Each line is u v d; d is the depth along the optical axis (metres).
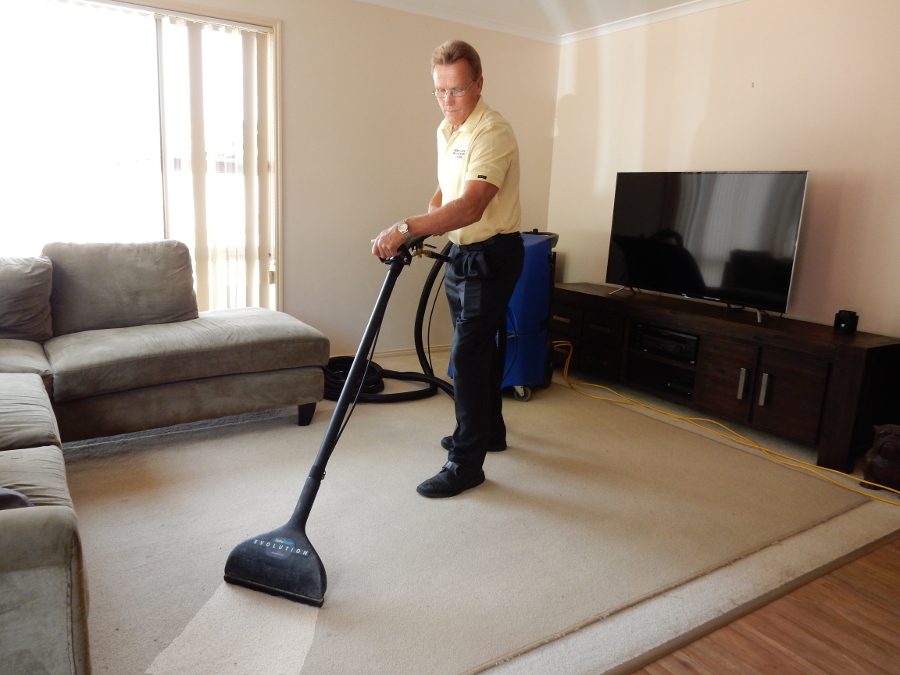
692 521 2.11
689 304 3.34
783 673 1.44
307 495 1.66
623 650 1.48
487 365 2.18
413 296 4.03
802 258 3.11
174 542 1.83
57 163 2.93
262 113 3.35
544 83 4.32
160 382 2.40
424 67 3.79
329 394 3.16
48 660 0.95
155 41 3.03
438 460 2.50
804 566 1.87
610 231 3.94
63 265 2.68
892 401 2.65
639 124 3.84
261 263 3.50
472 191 1.90
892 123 2.74
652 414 3.21
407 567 1.76
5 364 2.14
